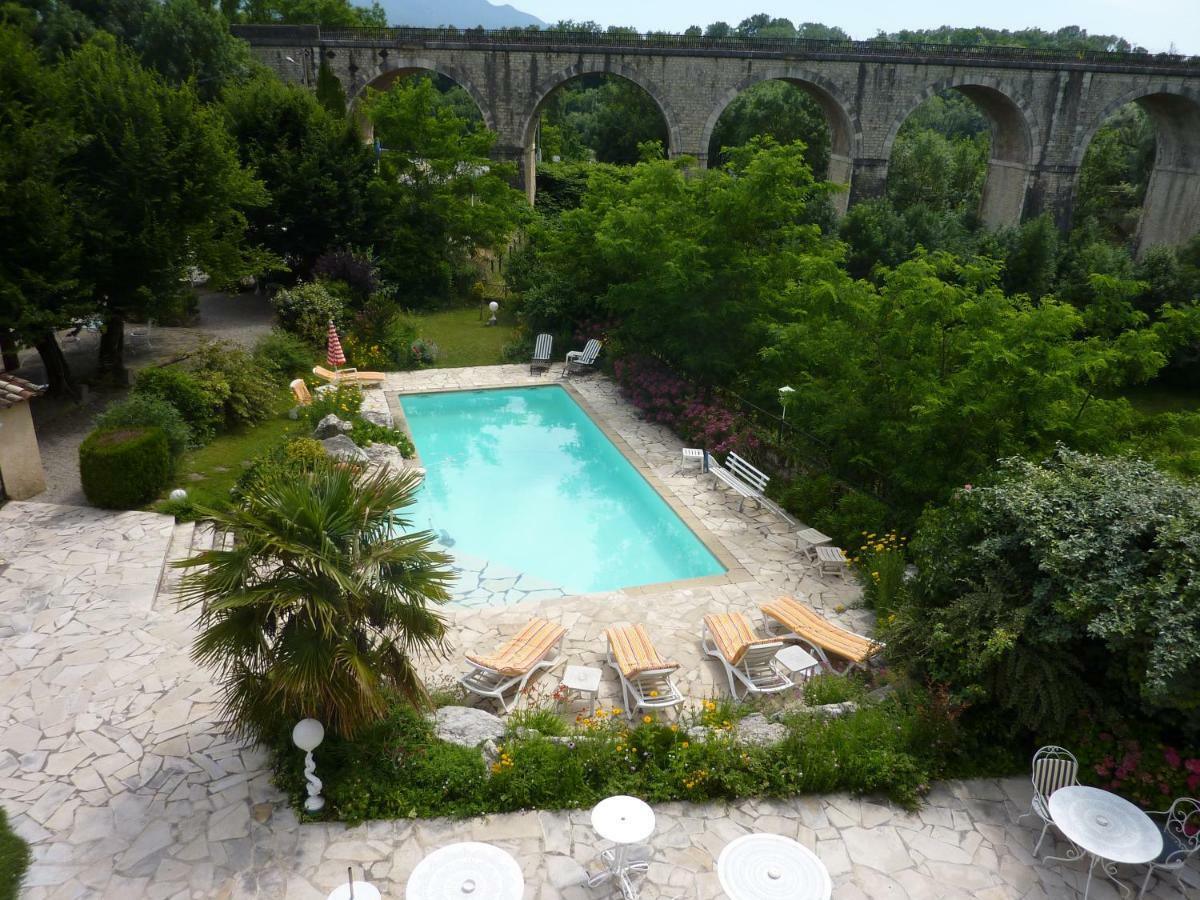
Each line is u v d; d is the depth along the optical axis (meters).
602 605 12.29
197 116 19.95
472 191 33.62
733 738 8.85
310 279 30.83
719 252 20.00
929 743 8.84
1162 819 7.96
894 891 7.37
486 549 14.81
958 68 43.44
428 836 7.79
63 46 35.09
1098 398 14.70
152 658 10.29
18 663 10.08
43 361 20.30
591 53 41.59
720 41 41.66
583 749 8.62
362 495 8.12
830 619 12.03
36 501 14.71
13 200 15.78
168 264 18.81
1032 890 7.43
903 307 14.80
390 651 8.05
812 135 57.56
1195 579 7.66
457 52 41.22
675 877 7.45
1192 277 31.47
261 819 7.89
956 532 9.97
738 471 16.75
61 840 7.55
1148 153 53.59
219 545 13.49
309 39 40.50
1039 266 32.66
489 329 29.55
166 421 15.95
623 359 23.72
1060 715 8.42
